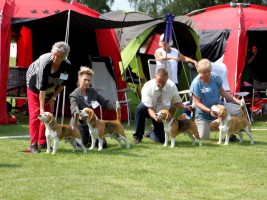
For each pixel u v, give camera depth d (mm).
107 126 9219
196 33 15281
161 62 12906
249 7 17734
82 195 6043
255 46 17484
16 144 9727
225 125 10109
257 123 14625
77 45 15375
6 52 12750
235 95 14656
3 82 12789
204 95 10586
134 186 6555
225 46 15453
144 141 10398
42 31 15641
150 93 10008
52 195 6008
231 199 6094
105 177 7000
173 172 7457
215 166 7957
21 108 16203
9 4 13391
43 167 7555
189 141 10539
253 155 9023
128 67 15562
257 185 6812
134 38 15297
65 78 8648
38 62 8555
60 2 14867
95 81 14000
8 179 6746
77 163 7910
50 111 8977
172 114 10438
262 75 18047
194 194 6262
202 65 10438
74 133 8734
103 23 12586
